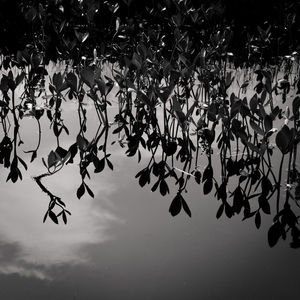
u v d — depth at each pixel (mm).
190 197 2922
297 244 2303
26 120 4320
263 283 2080
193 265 2225
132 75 5059
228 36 5160
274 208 2719
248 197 2648
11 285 2029
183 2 5852
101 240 2422
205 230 2549
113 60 6410
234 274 2154
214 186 3066
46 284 2051
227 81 3924
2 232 2443
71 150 3475
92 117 4512
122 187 3041
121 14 6930
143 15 6961
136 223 2607
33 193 2896
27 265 2180
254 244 2410
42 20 5590
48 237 2426
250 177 3082
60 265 2193
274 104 5355
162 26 6223
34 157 3463
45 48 5594
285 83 5332
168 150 3477
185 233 2518
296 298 1973
